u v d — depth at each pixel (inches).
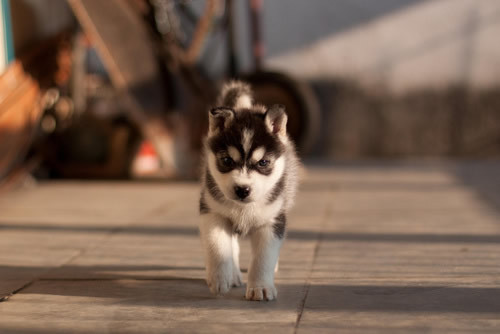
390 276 77.5
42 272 79.4
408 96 173.0
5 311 71.9
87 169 132.4
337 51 174.6
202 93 136.0
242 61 174.1
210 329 69.1
